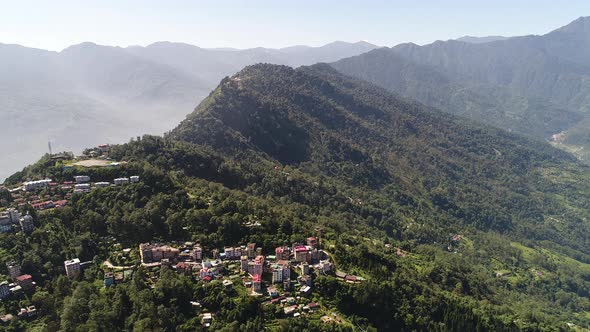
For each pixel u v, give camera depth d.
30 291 162.25
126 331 143.50
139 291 157.38
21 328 146.25
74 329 141.00
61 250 183.12
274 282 174.12
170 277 165.62
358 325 163.75
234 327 145.25
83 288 158.12
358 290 174.00
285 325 149.25
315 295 171.88
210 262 181.00
